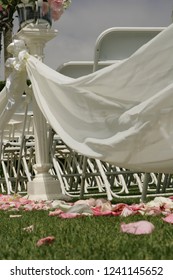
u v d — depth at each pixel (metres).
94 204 4.34
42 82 4.88
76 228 3.14
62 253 2.32
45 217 3.85
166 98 3.78
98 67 5.09
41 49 5.66
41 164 5.61
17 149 8.03
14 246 2.59
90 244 2.54
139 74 4.06
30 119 8.18
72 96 4.54
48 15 5.70
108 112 4.30
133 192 7.36
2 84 14.72
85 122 4.45
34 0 5.61
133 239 2.65
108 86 4.23
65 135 4.52
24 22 5.69
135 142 3.94
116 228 3.08
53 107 4.71
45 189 5.54
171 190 7.29
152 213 3.68
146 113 3.84
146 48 3.97
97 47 5.04
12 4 5.85
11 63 5.52
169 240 2.61
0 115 5.88
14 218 3.91
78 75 6.23
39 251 2.38
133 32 5.06
